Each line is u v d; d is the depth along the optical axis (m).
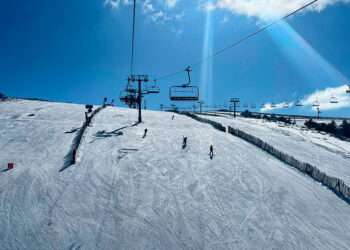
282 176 23.30
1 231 14.00
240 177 22.34
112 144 29.23
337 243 14.64
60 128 34.44
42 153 25.30
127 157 25.44
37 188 18.41
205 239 14.46
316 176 23.27
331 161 31.31
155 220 15.80
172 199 18.19
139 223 15.44
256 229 15.48
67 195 17.81
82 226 14.84
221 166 24.58
